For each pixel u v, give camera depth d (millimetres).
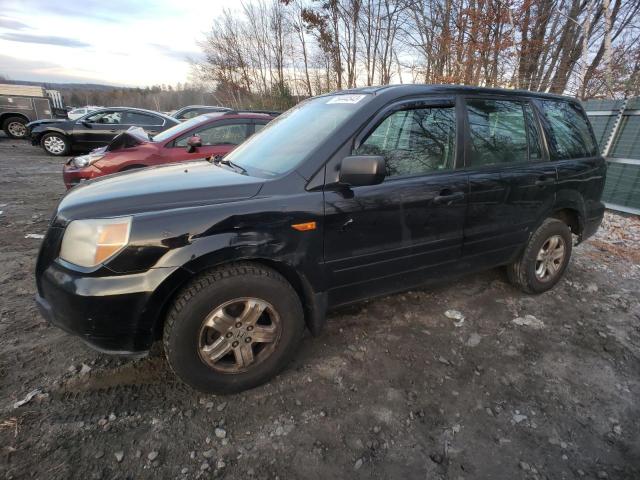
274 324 2201
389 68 16938
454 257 2832
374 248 2438
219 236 1959
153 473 1732
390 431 1986
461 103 2766
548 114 3303
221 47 26953
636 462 1862
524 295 3451
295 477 1735
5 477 1667
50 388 2191
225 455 1830
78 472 1713
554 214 3602
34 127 11266
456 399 2215
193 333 1975
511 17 9914
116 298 1839
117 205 1974
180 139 5773
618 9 10852
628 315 3205
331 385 2289
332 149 2270
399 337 2768
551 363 2561
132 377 2305
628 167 6316
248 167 2596
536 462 1838
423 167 2594
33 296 3197
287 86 24516
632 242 5055
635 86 8336
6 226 4934
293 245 2145
